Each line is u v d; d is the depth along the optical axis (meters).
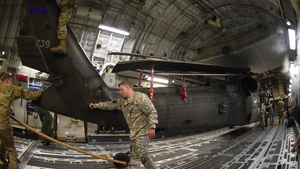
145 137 3.23
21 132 8.39
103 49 12.84
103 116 4.72
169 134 10.20
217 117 6.97
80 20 11.39
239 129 12.46
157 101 5.57
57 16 4.61
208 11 13.88
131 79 11.88
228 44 17.52
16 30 10.43
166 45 15.66
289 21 6.27
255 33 15.41
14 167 3.67
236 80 8.08
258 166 4.39
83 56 4.80
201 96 6.64
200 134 11.12
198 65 5.80
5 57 10.31
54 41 4.52
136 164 3.12
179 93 6.10
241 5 12.49
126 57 13.77
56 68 4.54
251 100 8.56
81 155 5.76
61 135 7.87
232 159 5.14
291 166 4.17
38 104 4.41
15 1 10.26
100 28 11.86
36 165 4.52
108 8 11.83
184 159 5.32
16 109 9.33
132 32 13.44
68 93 4.54
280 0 5.66
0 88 3.57
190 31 15.68
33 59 4.59
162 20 13.76
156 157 5.58
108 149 6.92
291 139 7.32
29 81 10.48
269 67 18.27
